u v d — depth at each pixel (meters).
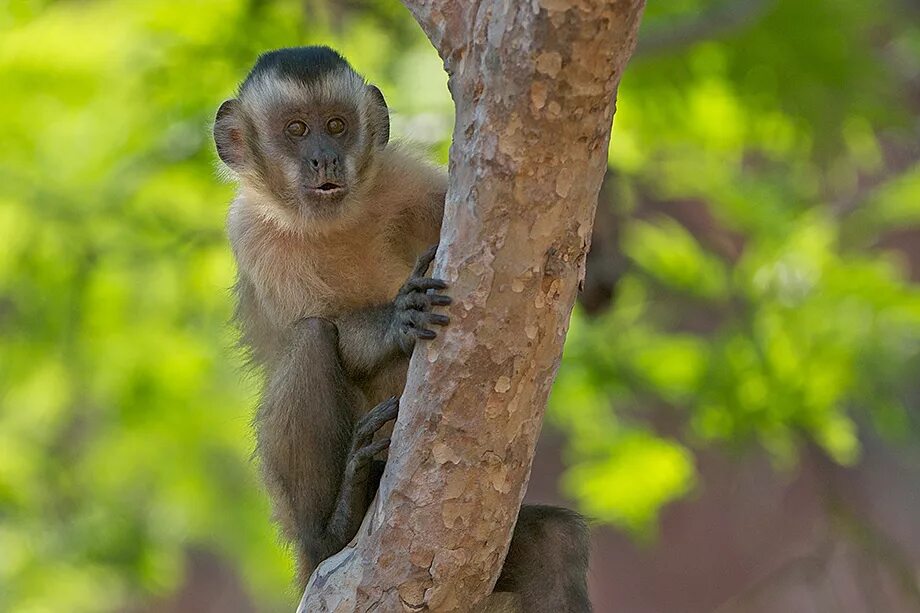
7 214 15.79
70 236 15.92
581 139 7.14
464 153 7.37
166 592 19.72
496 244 7.42
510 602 9.58
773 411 14.67
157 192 15.75
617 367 15.02
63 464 19.28
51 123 15.79
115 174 15.57
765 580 21.22
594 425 15.48
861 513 19.17
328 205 10.23
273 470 10.12
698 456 25.45
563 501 23.91
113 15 15.28
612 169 15.00
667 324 16.70
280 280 10.36
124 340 16.94
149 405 17.59
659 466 14.98
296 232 10.34
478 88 7.17
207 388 17.70
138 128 15.32
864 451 23.09
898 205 16.09
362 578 8.30
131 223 15.92
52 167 15.91
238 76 14.85
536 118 7.06
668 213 19.42
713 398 14.80
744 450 15.52
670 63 14.77
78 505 19.16
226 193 15.49
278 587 19.52
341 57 10.97
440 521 8.00
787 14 14.66
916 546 23.64
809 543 24.09
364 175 10.42
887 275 15.57
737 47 14.84
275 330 10.45
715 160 16.36
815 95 15.22
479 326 7.57
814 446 17.97
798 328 14.82
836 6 14.96
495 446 7.82
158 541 19.38
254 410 10.73
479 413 7.74
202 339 16.97
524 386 7.70
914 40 18.12
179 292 16.34
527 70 6.94
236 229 10.80
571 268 7.50
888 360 15.48
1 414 18.59
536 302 7.51
